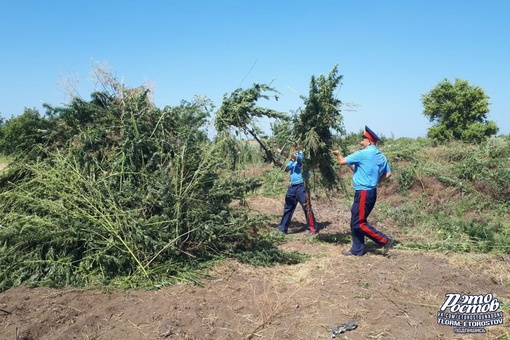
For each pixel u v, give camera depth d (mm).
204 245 6039
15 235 5379
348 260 6363
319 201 11555
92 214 5742
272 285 5297
